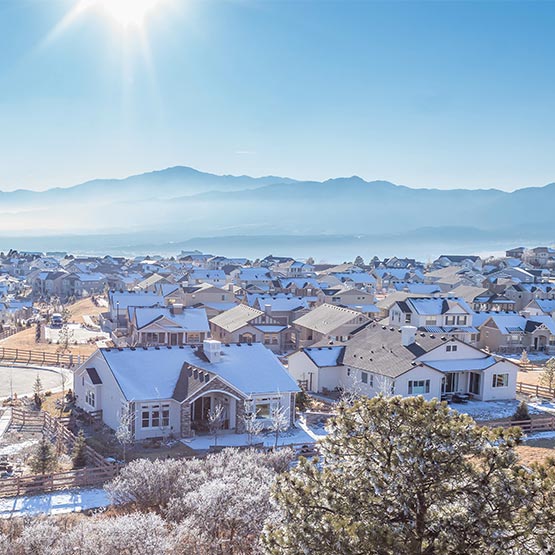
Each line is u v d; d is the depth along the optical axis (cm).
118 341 7975
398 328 5997
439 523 1300
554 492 1274
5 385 6069
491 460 1345
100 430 4231
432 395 5247
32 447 4009
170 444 3878
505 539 1235
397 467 1388
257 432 3866
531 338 8569
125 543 1867
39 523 2181
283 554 1360
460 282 14312
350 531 1269
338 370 5766
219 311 10038
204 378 4047
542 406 5369
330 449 1491
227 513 2028
